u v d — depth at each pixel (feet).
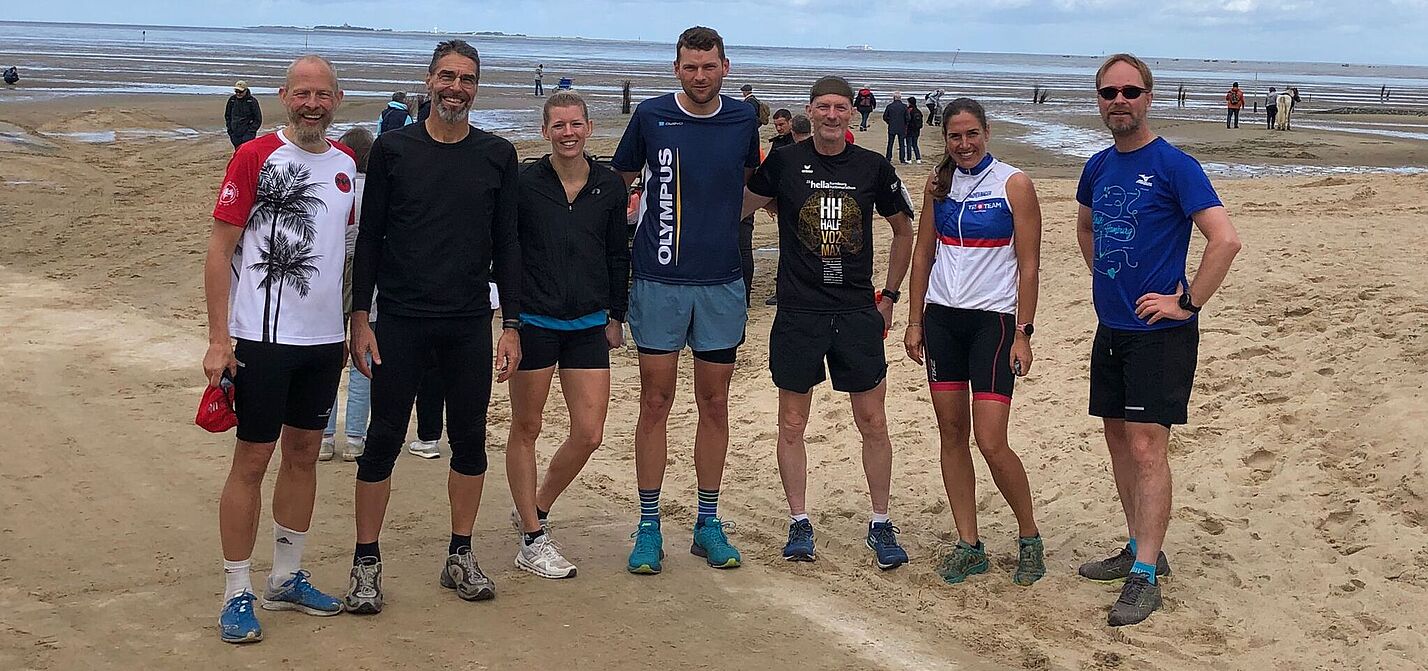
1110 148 17.31
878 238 48.34
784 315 18.49
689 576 18.34
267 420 14.78
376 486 16.16
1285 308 29.55
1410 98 311.47
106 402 27.43
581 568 18.57
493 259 16.78
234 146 79.36
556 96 17.11
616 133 107.24
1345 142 118.32
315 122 14.78
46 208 57.82
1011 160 94.38
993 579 18.29
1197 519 20.07
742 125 17.87
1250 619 16.47
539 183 17.26
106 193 63.62
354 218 15.78
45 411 26.50
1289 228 40.32
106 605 16.53
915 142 91.25
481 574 17.13
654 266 17.90
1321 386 24.23
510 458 18.11
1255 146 111.14
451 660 15.07
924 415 26.58
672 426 27.07
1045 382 27.86
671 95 17.99
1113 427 18.02
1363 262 33.68
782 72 426.92
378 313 16.14
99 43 572.92
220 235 14.40
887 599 17.60
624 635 16.05
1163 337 16.52
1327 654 15.26
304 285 14.71
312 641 15.51
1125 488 18.12
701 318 18.02
